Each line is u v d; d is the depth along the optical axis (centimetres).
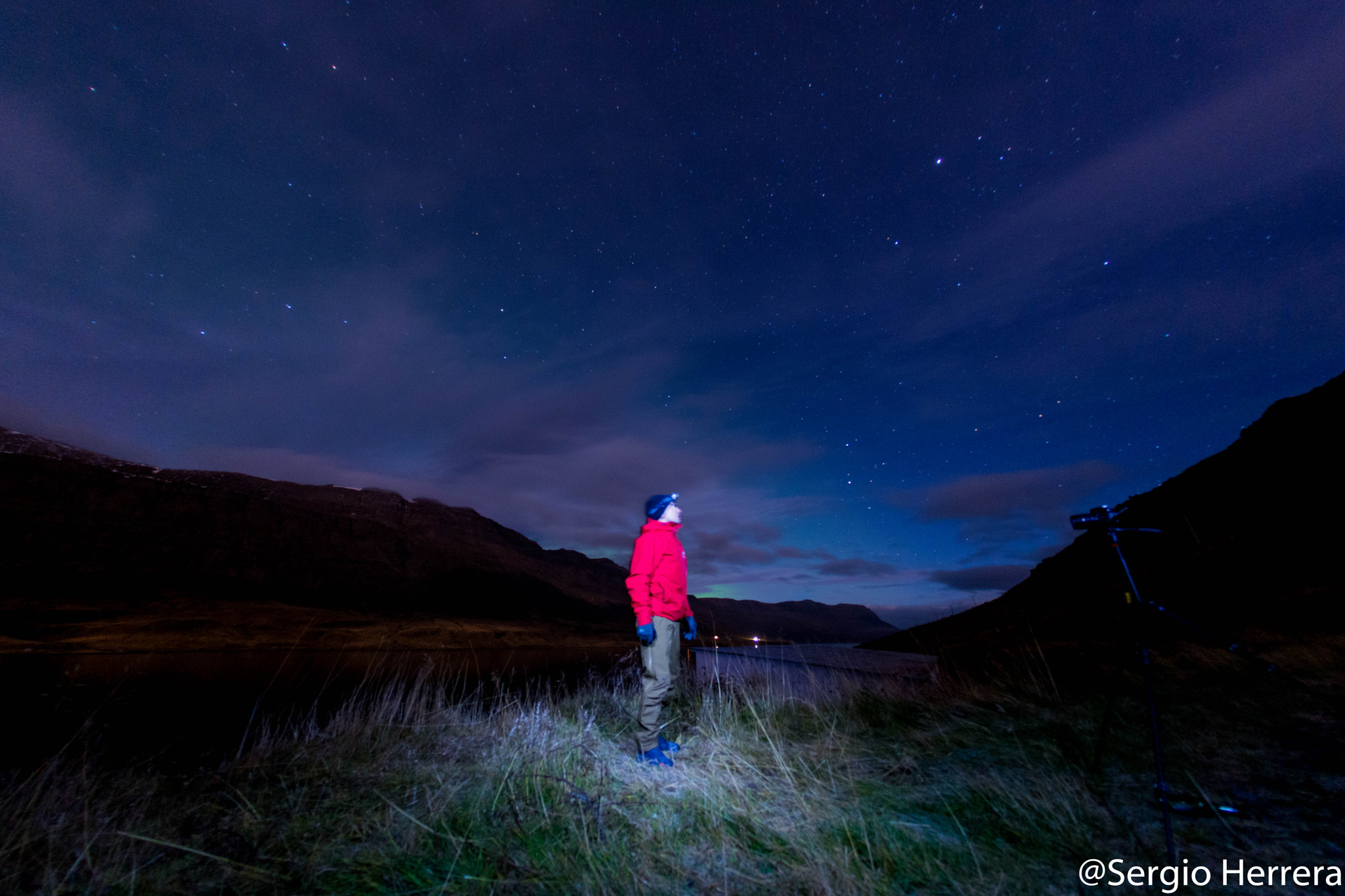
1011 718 379
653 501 399
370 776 316
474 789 299
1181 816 234
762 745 392
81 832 244
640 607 365
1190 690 338
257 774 326
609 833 254
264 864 223
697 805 286
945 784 297
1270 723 286
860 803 284
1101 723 331
